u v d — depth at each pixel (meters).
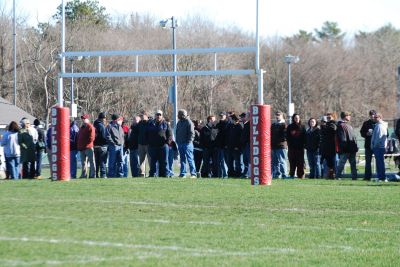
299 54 190.12
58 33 147.62
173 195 45.47
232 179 59.94
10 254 26.23
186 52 68.12
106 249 27.50
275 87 184.88
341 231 32.59
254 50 66.81
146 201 42.25
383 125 58.94
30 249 27.12
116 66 143.62
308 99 189.00
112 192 47.22
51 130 59.09
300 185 53.41
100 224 33.28
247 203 41.62
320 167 63.69
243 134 63.22
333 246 29.25
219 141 64.31
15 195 45.31
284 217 36.53
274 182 56.50
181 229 32.38
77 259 25.69
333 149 62.06
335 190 49.28
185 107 151.50
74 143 64.38
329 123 62.41
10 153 64.38
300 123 63.56
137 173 65.12
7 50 146.62
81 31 150.75
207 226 33.31
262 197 44.53
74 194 45.97
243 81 171.38
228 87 162.50
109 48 148.88
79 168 82.62
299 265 25.61
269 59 185.88
